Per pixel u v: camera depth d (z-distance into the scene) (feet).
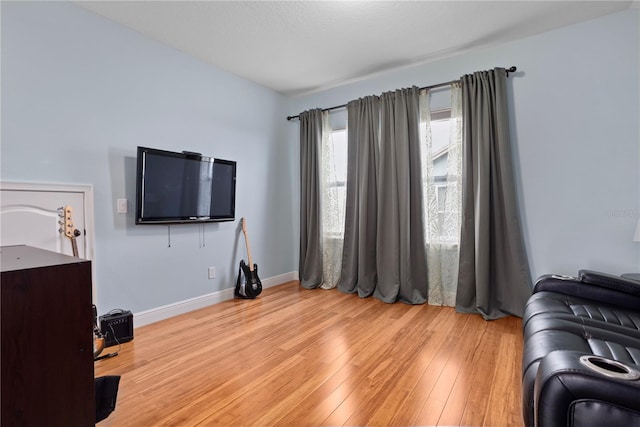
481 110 9.55
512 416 4.83
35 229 7.04
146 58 9.03
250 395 5.49
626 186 8.06
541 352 3.95
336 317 9.39
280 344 7.54
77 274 2.38
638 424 2.39
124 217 8.59
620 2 7.69
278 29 8.73
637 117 7.91
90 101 7.91
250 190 12.30
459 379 5.89
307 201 13.53
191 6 7.72
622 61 8.05
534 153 9.18
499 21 8.43
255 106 12.49
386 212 11.29
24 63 6.88
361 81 12.35
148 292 9.10
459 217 10.23
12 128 6.73
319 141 13.10
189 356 6.96
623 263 8.12
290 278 14.26
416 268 10.84
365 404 5.20
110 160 8.29
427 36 9.13
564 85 8.76
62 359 2.30
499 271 9.41
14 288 2.08
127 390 5.66
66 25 7.49
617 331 4.62
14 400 2.09
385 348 7.24
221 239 11.21
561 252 8.86
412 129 10.82
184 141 9.98
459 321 8.95
